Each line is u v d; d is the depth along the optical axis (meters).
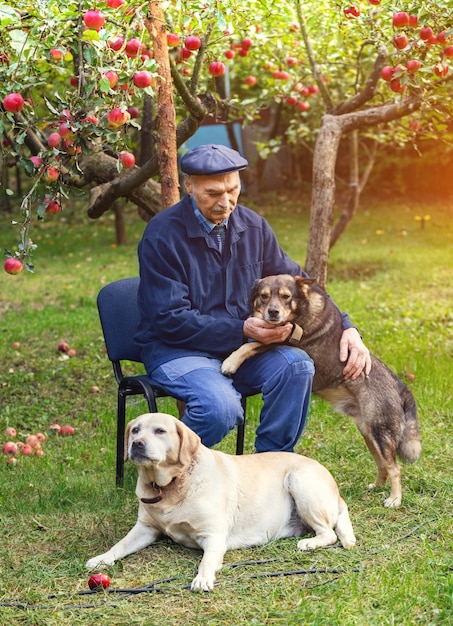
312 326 4.86
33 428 6.34
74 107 4.11
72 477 5.13
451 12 5.04
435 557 3.84
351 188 11.12
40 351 8.41
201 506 3.89
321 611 3.32
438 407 6.29
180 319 4.57
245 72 7.99
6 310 10.52
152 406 4.52
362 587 3.57
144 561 3.94
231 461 4.12
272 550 4.00
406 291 11.08
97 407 6.71
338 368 4.92
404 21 5.04
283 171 21.48
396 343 8.11
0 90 4.18
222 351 4.66
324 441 5.70
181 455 3.83
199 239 4.70
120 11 4.74
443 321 9.27
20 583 3.75
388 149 20.02
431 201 19.84
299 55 7.90
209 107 5.94
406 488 4.86
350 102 7.37
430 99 6.28
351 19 5.92
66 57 4.64
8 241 16.23
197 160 4.50
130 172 6.42
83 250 15.12
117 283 5.23
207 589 3.59
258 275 4.91
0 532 4.31
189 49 5.23
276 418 4.60
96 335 8.97
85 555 4.05
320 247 7.21
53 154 4.10
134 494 4.79
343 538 4.06
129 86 4.25
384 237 15.62
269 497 4.12
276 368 4.58
